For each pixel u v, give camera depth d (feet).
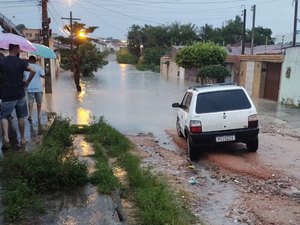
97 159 23.48
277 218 17.83
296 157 29.66
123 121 47.96
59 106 58.65
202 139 28.37
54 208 15.52
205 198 20.63
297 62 67.72
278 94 75.72
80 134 33.04
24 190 15.65
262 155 30.09
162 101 70.38
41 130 28.53
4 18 61.36
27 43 30.96
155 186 19.54
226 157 29.04
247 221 17.52
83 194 17.17
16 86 21.75
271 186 22.74
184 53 115.24
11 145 23.09
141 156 29.32
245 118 28.68
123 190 18.74
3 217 13.99
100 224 14.34
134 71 212.64
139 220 15.42
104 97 74.33
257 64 84.02
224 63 110.22
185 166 27.48
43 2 72.74
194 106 29.32
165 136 39.60
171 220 15.42
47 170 17.44
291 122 48.96
